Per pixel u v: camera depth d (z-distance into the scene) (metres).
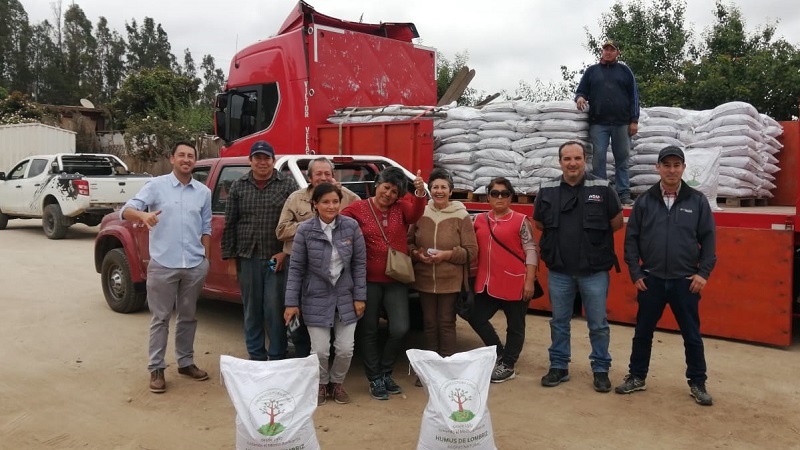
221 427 4.07
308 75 8.11
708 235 4.39
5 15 60.12
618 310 6.46
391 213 4.56
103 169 14.77
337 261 4.28
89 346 5.83
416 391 4.75
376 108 8.02
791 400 4.53
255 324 4.86
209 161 6.34
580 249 4.66
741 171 6.37
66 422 4.14
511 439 3.87
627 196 6.57
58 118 29.70
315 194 4.23
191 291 4.85
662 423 4.13
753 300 5.71
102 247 7.27
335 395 4.49
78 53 61.75
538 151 6.65
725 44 17.66
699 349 4.46
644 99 16.09
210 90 65.06
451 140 7.21
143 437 3.91
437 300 4.79
